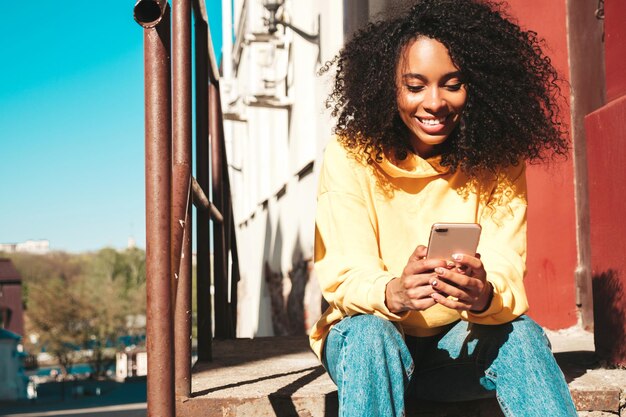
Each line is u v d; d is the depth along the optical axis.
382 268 1.99
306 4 7.55
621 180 2.59
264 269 10.68
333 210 2.01
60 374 75.12
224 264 3.78
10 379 49.19
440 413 2.12
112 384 63.69
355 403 1.71
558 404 1.76
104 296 65.44
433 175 2.03
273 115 9.93
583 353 3.01
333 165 2.06
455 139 2.05
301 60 7.68
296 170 7.95
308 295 7.37
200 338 2.94
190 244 2.24
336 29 6.01
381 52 1.98
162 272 1.76
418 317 1.97
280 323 9.19
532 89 2.12
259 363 2.88
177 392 2.17
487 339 1.87
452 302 1.76
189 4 2.32
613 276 2.64
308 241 7.32
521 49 2.09
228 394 2.20
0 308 65.31
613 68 2.73
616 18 2.69
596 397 2.21
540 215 3.96
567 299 3.84
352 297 1.85
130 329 66.75
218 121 3.62
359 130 2.04
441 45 1.91
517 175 2.12
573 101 3.81
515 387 1.80
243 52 10.91
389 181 2.05
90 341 65.12
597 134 2.76
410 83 1.92
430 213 2.04
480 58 1.97
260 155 11.16
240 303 14.05
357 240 1.98
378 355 1.75
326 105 2.22
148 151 1.77
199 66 2.87
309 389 2.25
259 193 11.37
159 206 1.77
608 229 2.68
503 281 1.86
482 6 2.06
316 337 2.03
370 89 2.00
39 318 64.06
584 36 3.67
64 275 105.12
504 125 2.06
